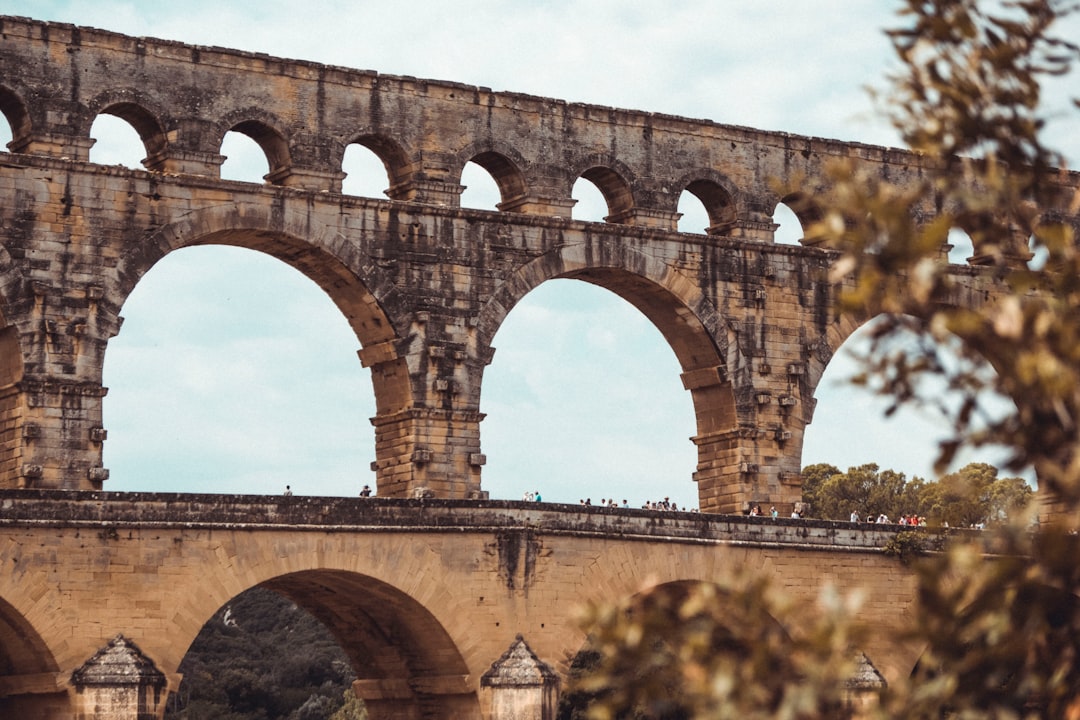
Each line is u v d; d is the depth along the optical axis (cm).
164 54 8006
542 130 8875
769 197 9481
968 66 3312
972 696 3095
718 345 9112
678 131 9256
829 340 9456
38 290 7538
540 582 7675
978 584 3086
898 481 15275
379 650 7919
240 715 14188
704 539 8125
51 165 7644
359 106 8438
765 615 2964
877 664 8394
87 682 6656
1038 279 3216
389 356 8362
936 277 3134
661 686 3025
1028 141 3291
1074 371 2994
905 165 9988
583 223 8806
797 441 9300
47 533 6731
